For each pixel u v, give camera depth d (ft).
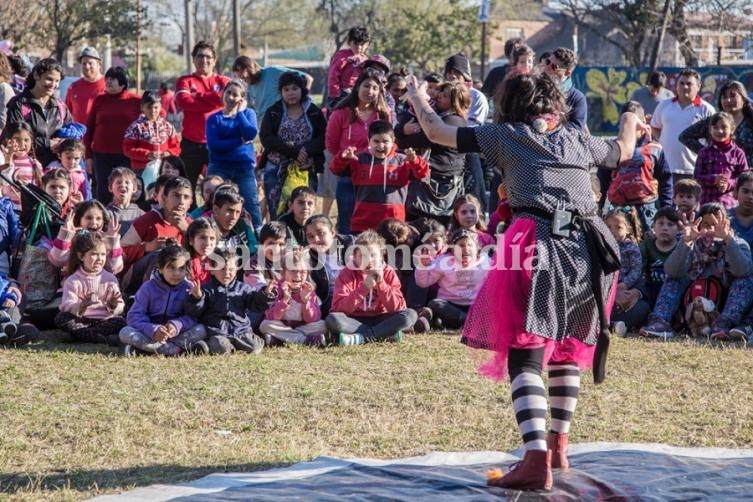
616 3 161.38
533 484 17.84
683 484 18.45
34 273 32.17
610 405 24.67
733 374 27.86
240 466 20.02
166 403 24.30
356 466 19.58
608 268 18.56
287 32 266.57
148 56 217.56
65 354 29.22
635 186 41.14
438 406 24.44
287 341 30.91
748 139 41.45
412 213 36.04
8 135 34.65
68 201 33.22
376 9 211.00
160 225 33.19
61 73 39.42
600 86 122.72
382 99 37.37
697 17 179.93
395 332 31.65
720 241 33.42
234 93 40.45
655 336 33.01
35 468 19.99
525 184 18.57
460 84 36.88
